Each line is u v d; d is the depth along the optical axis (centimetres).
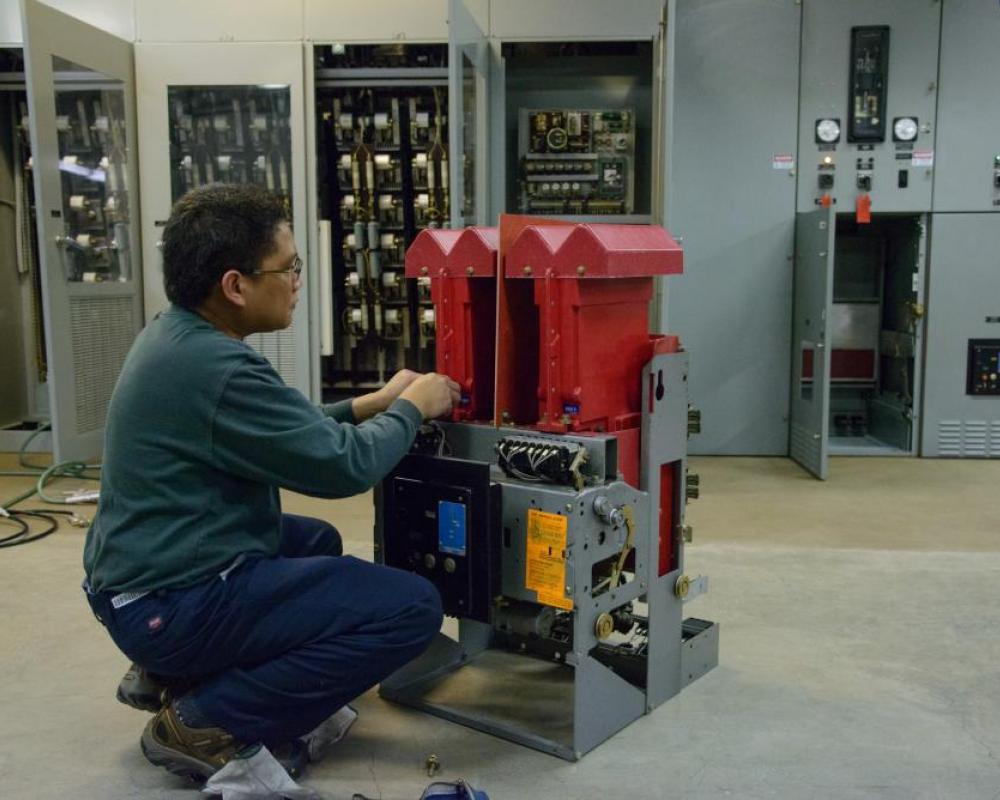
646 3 435
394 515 198
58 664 233
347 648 167
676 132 471
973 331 473
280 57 452
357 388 517
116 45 442
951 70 456
